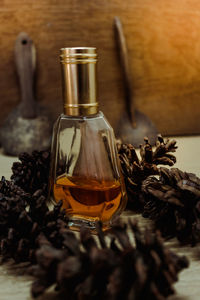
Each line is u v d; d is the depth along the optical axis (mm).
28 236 173
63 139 220
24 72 374
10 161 353
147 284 133
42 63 386
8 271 181
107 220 219
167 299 156
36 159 240
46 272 141
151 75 401
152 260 136
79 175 217
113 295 129
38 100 391
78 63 197
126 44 391
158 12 387
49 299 156
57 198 224
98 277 135
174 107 411
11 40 379
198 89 410
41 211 180
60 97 393
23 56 373
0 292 165
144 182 210
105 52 390
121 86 398
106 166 216
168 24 390
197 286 165
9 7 372
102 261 134
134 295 129
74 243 144
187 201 188
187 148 376
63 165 222
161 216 195
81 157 217
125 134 383
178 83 406
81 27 383
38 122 376
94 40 387
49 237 170
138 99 404
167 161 231
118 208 221
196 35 396
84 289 132
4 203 185
